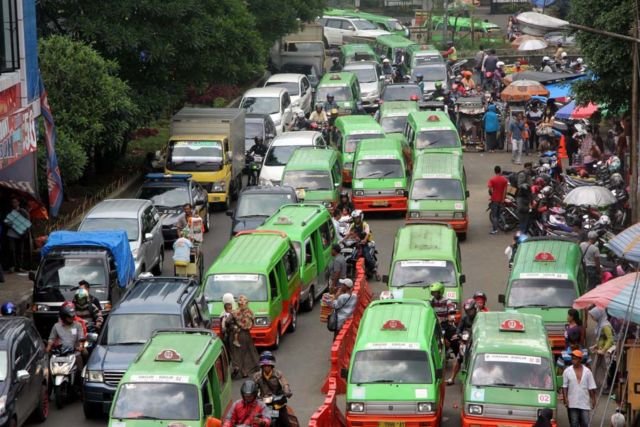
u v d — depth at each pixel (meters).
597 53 51.34
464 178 54.41
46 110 47.97
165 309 34.16
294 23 89.25
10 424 29.28
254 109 73.12
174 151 57.84
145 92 61.22
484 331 31.34
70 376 33.28
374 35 112.06
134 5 59.56
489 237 52.19
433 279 39.16
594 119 60.44
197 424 27.53
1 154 42.31
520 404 29.05
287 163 56.59
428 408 29.61
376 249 49.56
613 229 46.97
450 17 115.50
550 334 35.69
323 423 27.81
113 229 45.00
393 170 55.16
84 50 53.81
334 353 33.00
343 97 78.88
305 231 43.31
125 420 27.56
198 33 61.56
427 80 86.88
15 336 31.02
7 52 44.66
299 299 41.50
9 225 46.12
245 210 50.28
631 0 49.72
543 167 55.84
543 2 100.19
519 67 88.19
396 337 30.98
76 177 52.06
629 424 28.62
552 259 37.94
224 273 38.03
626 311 27.22
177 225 47.31
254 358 35.75
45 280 38.97
